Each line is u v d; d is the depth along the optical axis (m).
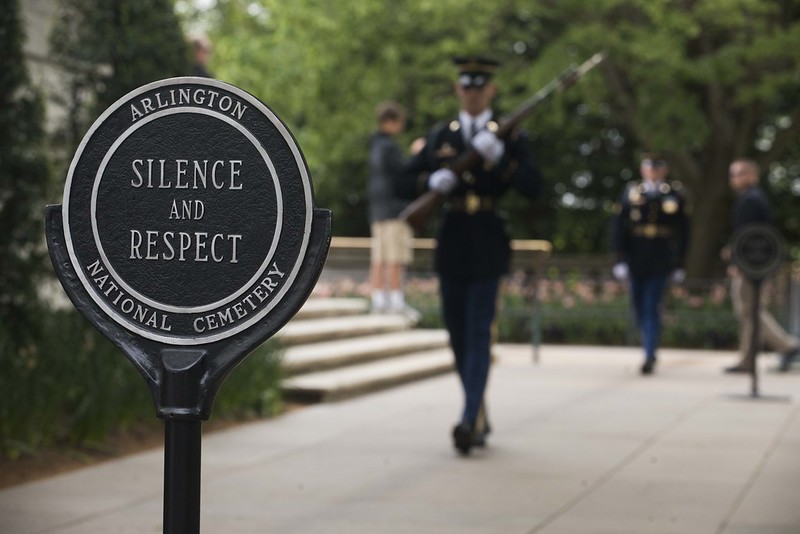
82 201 3.40
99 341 9.25
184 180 3.37
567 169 31.36
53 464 8.10
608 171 31.55
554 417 11.09
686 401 12.44
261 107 3.36
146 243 3.37
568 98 23.72
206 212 3.36
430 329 19.66
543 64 22.52
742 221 15.38
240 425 10.35
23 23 8.59
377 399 12.36
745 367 15.66
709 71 21.95
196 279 3.36
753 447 9.36
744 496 7.43
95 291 3.37
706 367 16.64
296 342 13.83
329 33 24.22
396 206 17.86
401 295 18.12
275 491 7.46
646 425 10.58
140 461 8.41
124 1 9.62
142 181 3.38
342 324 15.69
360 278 20.42
